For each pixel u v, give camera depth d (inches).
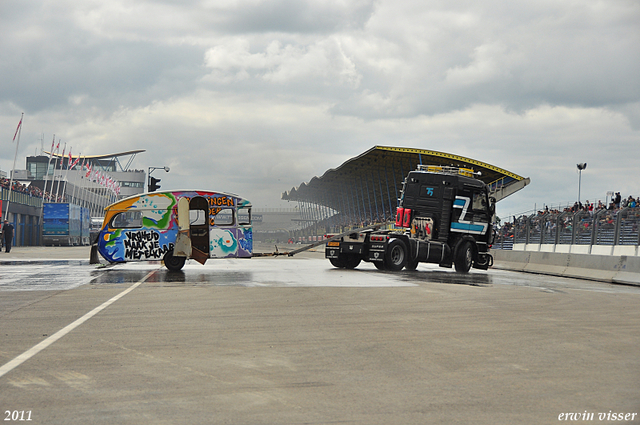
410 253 907.4
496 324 381.7
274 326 368.5
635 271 792.9
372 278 747.4
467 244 910.4
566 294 595.5
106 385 228.7
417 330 356.2
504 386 229.9
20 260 1196.5
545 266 1023.0
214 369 255.3
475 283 702.5
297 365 263.7
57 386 227.0
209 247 856.9
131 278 729.0
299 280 708.7
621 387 229.1
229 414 193.8
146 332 345.1
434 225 908.0
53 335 333.4
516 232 1504.7
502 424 185.3
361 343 314.7
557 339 330.0
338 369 256.7
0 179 2566.4
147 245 847.1
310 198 4197.8
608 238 1112.2
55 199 3496.6
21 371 250.2
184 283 661.3
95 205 4827.8
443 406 203.8
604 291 652.1
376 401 209.3
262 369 255.8
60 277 743.7
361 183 3122.5
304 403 206.4
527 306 480.7
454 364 267.1
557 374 249.4
